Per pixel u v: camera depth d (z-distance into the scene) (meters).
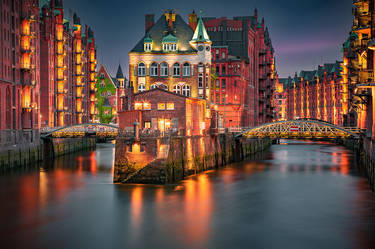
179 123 62.75
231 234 35.72
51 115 99.69
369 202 46.09
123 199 47.28
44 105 97.12
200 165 67.44
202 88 81.62
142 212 42.22
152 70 82.62
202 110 74.88
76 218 40.22
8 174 64.75
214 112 85.19
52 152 88.44
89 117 138.25
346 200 47.19
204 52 81.88
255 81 134.88
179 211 42.62
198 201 46.53
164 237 35.06
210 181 58.88
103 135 80.31
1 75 68.81
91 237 35.06
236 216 40.94
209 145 72.25
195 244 33.41
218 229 37.00
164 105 63.09
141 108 63.84
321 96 192.88
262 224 38.34
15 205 45.00
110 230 36.75
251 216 40.91
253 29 132.75
